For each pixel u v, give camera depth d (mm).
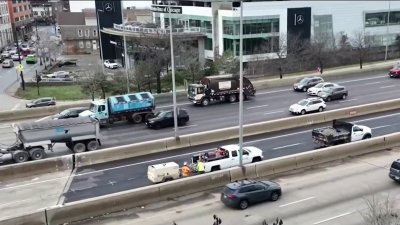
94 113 42438
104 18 99812
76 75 73875
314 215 22734
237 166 28406
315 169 29656
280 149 34031
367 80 62469
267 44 83562
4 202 25969
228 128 37312
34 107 49125
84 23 120312
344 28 94188
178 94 53750
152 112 44250
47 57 101125
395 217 19766
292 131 39000
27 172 30172
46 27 167875
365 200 23578
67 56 112500
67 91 64062
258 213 23203
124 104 43000
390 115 43312
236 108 48125
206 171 28531
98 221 22906
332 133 33594
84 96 59625
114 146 36312
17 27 142000
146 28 83375
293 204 24172
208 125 41562
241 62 26984
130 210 24125
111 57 101562
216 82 50156
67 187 28062
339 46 86500
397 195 24938
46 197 26578
